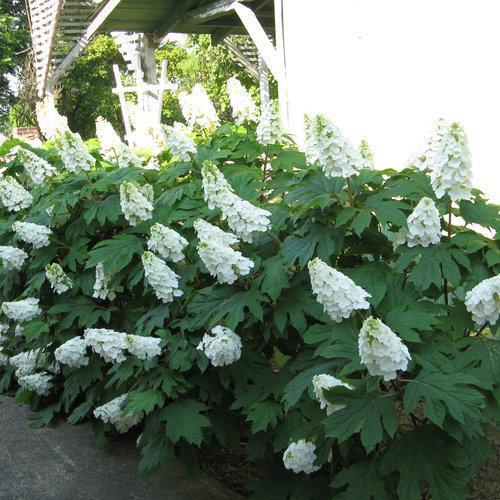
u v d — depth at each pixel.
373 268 2.37
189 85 26.05
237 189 2.99
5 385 4.35
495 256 2.18
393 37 6.54
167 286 2.75
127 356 2.98
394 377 1.88
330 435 1.90
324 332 2.23
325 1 7.37
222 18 12.62
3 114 29.20
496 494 2.71
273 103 3.28
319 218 2.50
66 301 3.54
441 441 2.01
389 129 6.79
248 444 2.62
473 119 5.87
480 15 5.65
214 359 2.51
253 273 2.56
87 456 3.36
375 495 2.01
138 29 13.60
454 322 2.19
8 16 28.33
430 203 2.12
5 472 3.28
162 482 3.05
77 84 26.64
